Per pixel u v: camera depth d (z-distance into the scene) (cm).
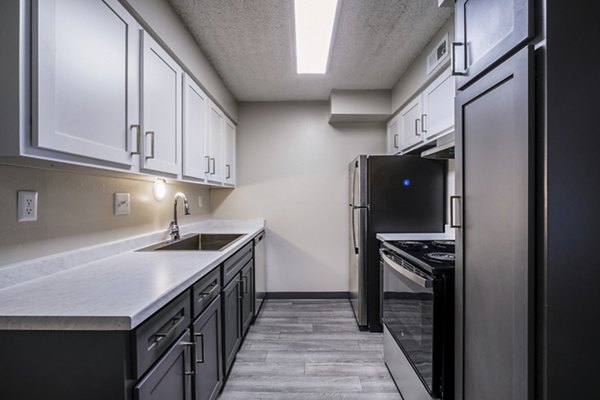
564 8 79
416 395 161
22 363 87
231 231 300
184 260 156
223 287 184
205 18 195
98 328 84
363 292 279
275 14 193
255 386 198
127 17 132
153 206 219
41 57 90
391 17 201
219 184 292
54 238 132
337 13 194
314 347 249
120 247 174
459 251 123
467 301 118
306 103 362
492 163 100
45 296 100
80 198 147
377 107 327
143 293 103
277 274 364
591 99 80
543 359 81
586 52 80
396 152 323
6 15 86
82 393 86
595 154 80
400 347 185
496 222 99
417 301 158
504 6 93
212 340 162
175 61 188
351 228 335
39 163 108
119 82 127
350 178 340
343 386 198
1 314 86
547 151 79
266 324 293
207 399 153
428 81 239
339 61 262
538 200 81
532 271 83
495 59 98
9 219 113
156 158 158
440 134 226
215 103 283
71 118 101
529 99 82
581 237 80
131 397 88
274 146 363
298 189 363
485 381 107
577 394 81
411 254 173
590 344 81
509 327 93
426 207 280
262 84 309
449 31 201
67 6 99
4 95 87
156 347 101
